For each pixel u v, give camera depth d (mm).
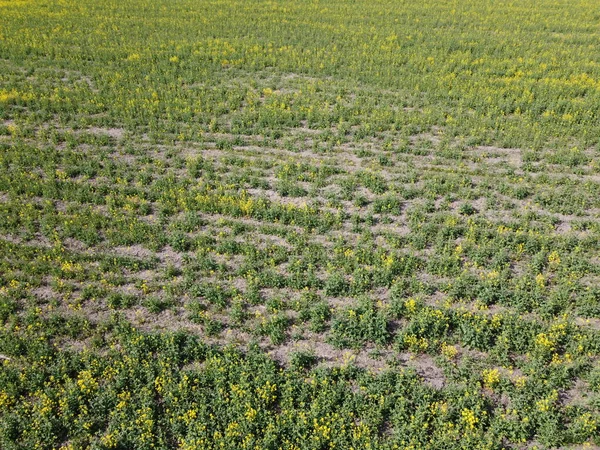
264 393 10172
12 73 24781
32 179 16906
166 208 15328
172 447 9609
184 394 10266
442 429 9648
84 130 19938
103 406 10086
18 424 9852
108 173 17109
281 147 18672
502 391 10320
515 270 13219
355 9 34531
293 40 28531
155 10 34500
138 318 12086
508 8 34844
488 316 11914
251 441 9398
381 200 15406
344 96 22172
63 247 14070
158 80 23734
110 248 14180
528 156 17641
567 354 10891
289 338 11617
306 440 9492
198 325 11953
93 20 32438
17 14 33469
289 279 12906
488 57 26109
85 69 25219
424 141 18656
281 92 22750
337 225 14734
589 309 11977
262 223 14969
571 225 14555
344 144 18781
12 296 12711
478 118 20062
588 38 28859
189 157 17734
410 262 13219
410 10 34219
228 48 27172
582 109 20516
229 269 13445
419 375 10727
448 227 14359
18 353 11250
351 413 9883
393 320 11969
